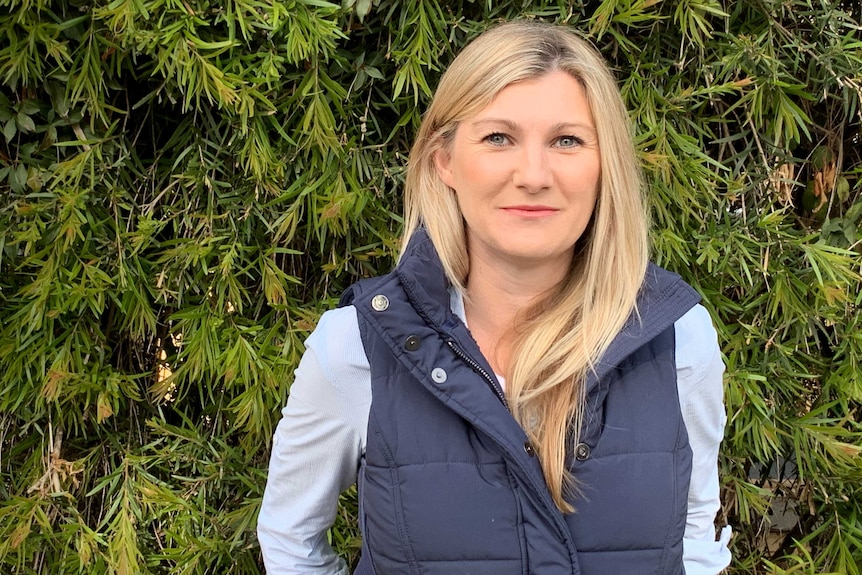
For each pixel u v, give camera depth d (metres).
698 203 1.15
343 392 0.79
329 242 1.21
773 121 1.19
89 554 1.16
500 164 0.74
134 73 1.10
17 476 1.21
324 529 0.91
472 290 0.86
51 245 1.10
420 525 0.74
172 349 1.25
